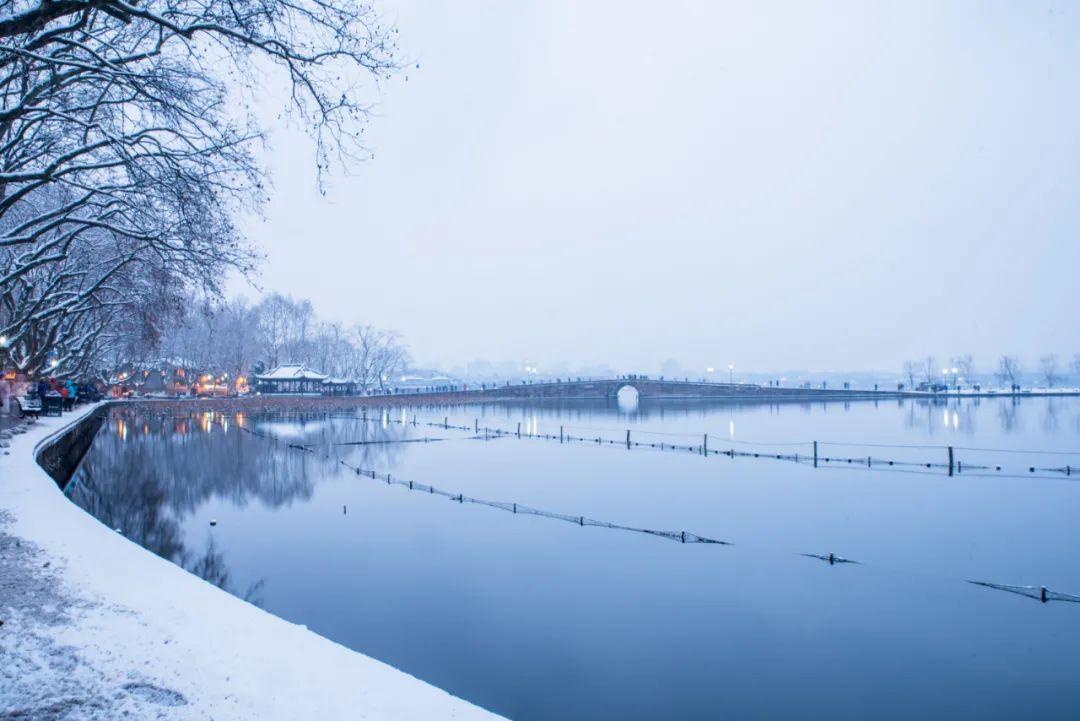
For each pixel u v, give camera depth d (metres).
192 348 99.19
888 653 15.41
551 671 14.29
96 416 56.56
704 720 12.10
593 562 22.61
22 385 36.66
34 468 16.67
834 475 41.69
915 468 44.34
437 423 74.88
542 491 36.91
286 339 116.81
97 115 15.34
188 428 63.31
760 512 31.34
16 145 17.53
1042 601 18.61
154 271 21.95
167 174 13.95
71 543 9.60
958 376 188.75
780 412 106.44
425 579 20.62
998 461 48.31
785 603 18.58
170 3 10.66
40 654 5.58
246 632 6.52
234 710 4.84
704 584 20.28
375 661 6.06
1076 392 147.00
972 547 24.78
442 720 4.83
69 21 12.99
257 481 37.62
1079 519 29.31
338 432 67.00
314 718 4.78
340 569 21.59
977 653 15.16
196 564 22.19
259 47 9.52
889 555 23.83
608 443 58.84
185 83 13.95
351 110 10.37
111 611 6.80
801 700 13.05
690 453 52.72
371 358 125.12
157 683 5.21
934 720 12.25
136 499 32.50
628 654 15.40
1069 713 12.54
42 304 30.11
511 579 20.47
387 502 32.50
